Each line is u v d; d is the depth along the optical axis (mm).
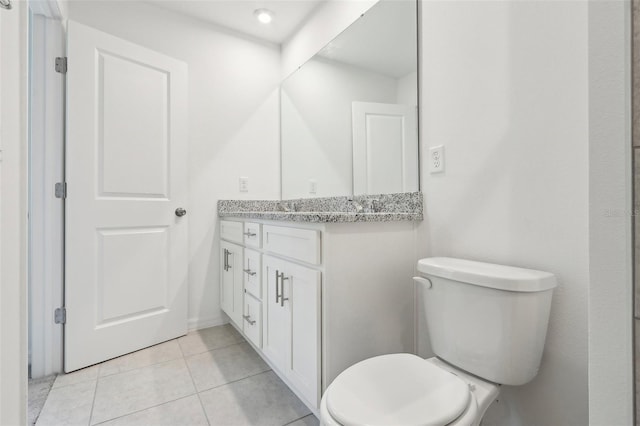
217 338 2047
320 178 2096
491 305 900
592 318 560
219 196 2301
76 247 1652
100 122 1744
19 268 884
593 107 558
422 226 1400
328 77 2016
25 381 914
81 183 1671
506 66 1095
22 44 896
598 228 550
